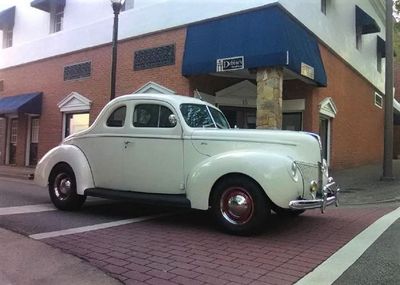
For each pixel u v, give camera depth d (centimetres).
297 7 1470
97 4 1878
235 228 680
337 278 500
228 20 1438
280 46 1298
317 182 707
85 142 850
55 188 879
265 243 645
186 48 1516
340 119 1953
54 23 2114
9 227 699
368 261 569
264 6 1364
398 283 488
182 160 736
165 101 766
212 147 719
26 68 2223
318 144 714
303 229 752
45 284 464
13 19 2350
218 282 477
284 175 648
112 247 601
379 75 2730
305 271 522
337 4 1905
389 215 924
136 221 782
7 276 484
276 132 710
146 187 768
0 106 2194
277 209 805
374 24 2197
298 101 1617
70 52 1972
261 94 1345
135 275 493
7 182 1438
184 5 1552
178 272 506
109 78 1798
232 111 1653
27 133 2188
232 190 683
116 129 805
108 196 797
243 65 1348
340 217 887
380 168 2106
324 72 1636
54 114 2045
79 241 627
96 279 479
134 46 1703
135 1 1722
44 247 589
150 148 764
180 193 741
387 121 1558
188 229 722
